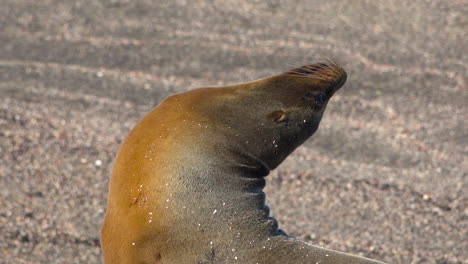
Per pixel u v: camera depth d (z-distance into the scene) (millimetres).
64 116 30828
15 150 28219
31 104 31734
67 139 29109
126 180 14367
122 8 41188
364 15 39938
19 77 34125
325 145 28875
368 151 28453
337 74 17391
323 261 13852
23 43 37469
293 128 16281
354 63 34906
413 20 39406
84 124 30250
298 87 16625
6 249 22516
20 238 23109
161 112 15188
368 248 22891
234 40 37375
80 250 22641
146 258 13867
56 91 32938
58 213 24516
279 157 16250
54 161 27641
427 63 35188
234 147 15117
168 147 14523
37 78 34062
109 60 35719
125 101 32156
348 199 25453
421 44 36969
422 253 22641
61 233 23453
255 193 14781
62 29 38938
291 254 13938
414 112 31172
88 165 27453
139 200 14125
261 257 13922
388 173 26969
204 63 35281
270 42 36969
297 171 27062
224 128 15281
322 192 25859
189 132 14867
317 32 38031
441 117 30797
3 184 26109
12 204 24922
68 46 37094
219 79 33688
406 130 29859
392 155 28156
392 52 36094
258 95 16188
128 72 34625
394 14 40062
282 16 39906
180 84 33438
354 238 23375
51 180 26469
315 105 16703
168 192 14094
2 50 36750
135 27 39031
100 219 24266
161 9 41000
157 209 14023
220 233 13984
